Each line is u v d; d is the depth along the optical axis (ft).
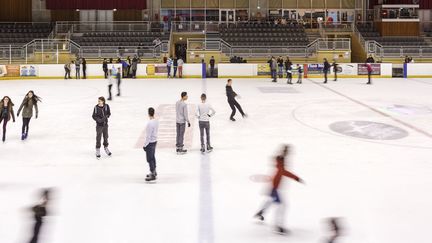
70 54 121.08
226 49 126.31
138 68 118.83
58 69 115.75
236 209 27.43
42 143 45.19
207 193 30.32
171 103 72.18
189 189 31.14
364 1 152.35
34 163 37.96
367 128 52.31
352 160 38.60
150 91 88.69
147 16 150.10
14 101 73.31
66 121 56.95
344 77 120.98
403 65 120.37
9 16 144.05
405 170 35.63
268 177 33.76
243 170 35.65
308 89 92.99
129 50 122.93
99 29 146.72
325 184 32.17
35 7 146.72
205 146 43.57
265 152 41.34
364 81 111.24
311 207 27.78
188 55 125.80
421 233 24.06
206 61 126.00
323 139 46.73
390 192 30.48
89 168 36.45
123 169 36.14
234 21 151.02
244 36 138.31
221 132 50.34
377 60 127.54
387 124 54.65
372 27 147.95
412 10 143.54
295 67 120.37
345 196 29.71
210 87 96.58
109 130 51.52
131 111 64.39
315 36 142.72
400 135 48.60
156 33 138.41
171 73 120.37
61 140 46.52
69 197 29.68
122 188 31.42
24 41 130.41
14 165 37.35
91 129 52.16
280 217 25.09
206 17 151.74
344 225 24.53
